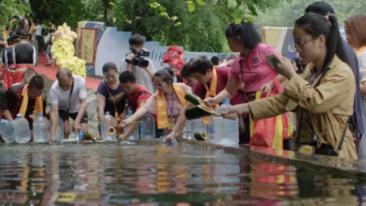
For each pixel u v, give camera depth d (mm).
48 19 21031
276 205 1990
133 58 9945
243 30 5609
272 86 5305
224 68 6578
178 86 8000
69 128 8727
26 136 8445
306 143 3969
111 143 7168
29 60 12352
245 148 4430
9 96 8539
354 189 2303
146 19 19172
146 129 8336
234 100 6301
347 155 3822
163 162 3887
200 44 20750
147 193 2312
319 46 3799
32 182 2818
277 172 2938
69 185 2654
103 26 18203
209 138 6281
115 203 2100
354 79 3783
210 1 20156
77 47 18562
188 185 2541
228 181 2650
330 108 3707
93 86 16594
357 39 5012
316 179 2604
